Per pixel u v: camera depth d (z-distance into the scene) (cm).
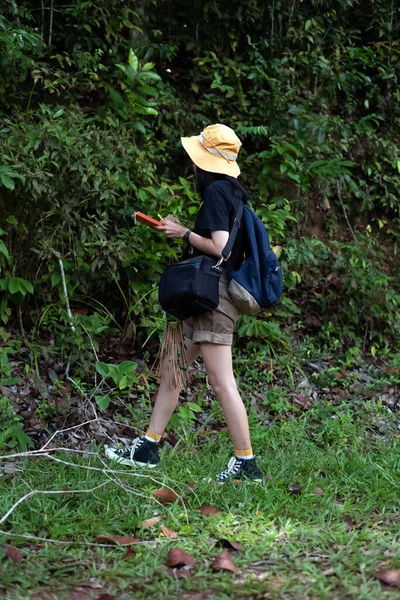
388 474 514
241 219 493
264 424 634
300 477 513
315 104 901
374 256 850
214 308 479
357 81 928
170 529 415
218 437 588
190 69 873
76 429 579
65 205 651
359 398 696
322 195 870
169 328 515
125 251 667
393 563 364
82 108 779
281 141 826
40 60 794
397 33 955
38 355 638
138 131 784
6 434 523
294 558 375
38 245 654
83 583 349
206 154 493
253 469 495
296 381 710
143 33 828
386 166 914
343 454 566
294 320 791
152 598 333
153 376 649
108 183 665
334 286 817
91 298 701
